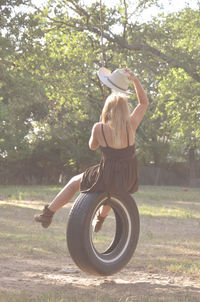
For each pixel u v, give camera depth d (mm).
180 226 14422
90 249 4910
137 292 5414
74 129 37219
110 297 5070
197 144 36344
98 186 4824
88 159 41094
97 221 5258
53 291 5340
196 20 22875
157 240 11117
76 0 21125
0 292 5148
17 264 7117
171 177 49469
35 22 15609
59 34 19797
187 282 6066
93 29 21344
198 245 10422
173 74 22641
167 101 23578
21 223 13664
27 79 16656
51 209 4934
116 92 4852
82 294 5242
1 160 38906
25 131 34844
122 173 4777
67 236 4879
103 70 4961
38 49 16438
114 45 22109
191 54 22141
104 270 5035
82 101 20141
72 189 5020
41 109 29391
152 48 21844
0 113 21359
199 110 22281
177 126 24031
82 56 19516
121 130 4707
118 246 5309
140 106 4941
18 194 25281
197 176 50125
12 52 15172
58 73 17500
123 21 21750
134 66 22125
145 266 7262
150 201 24016
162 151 46969
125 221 5277
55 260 7672
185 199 26375
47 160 40875
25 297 4938
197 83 23000
